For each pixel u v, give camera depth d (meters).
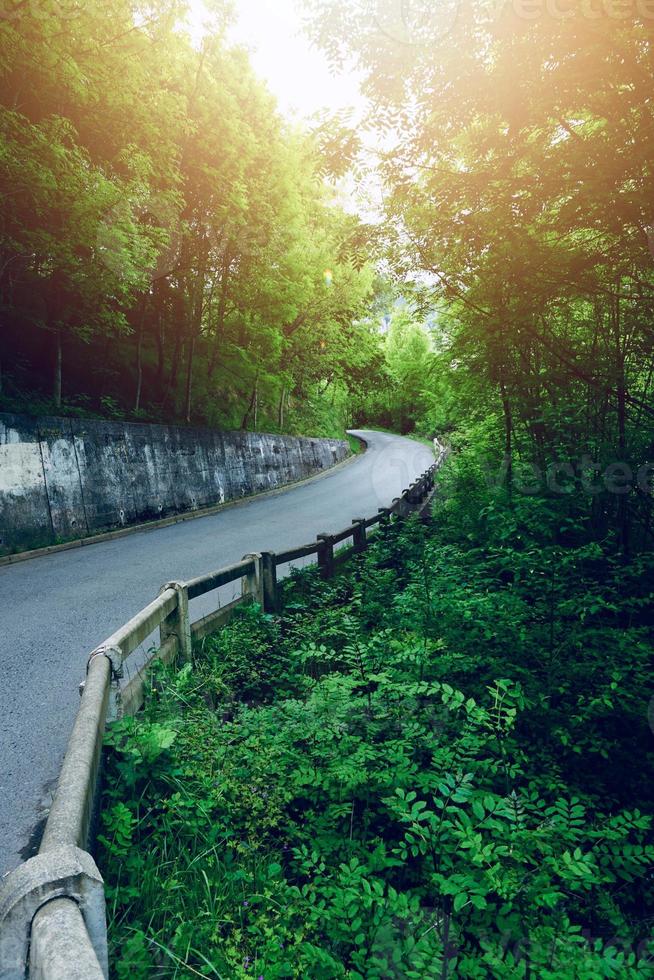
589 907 2.88
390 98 5.04
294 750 3.24
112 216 10.05
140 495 13.69
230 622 5.38
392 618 5.75
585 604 4.69
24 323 12.96
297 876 2.74
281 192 16.97
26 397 11.37
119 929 2.02
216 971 1.84
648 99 4.07
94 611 6.45
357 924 2.05
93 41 9.30
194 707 3.73
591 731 3.96
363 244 6.68
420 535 8.74
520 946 2.26
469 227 5.45
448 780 2.49
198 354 19.39
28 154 8.34
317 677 5.05
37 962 1.19
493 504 7.71
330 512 15.21
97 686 2.62
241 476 19.62
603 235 4.88
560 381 6.56
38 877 1.34
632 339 5.63
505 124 5.04
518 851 2.46
